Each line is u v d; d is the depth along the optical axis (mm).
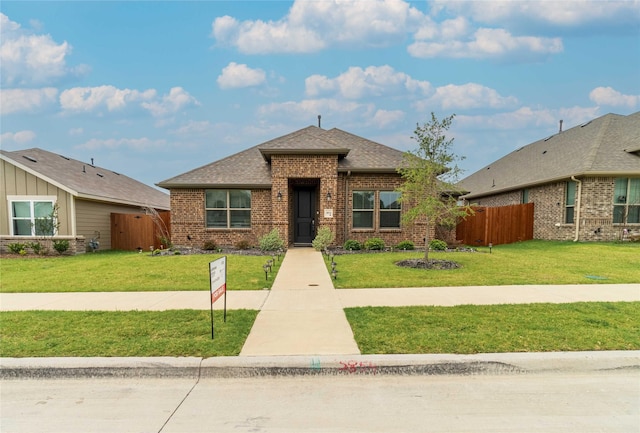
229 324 4715
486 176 24406
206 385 3400
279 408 2967
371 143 16453
